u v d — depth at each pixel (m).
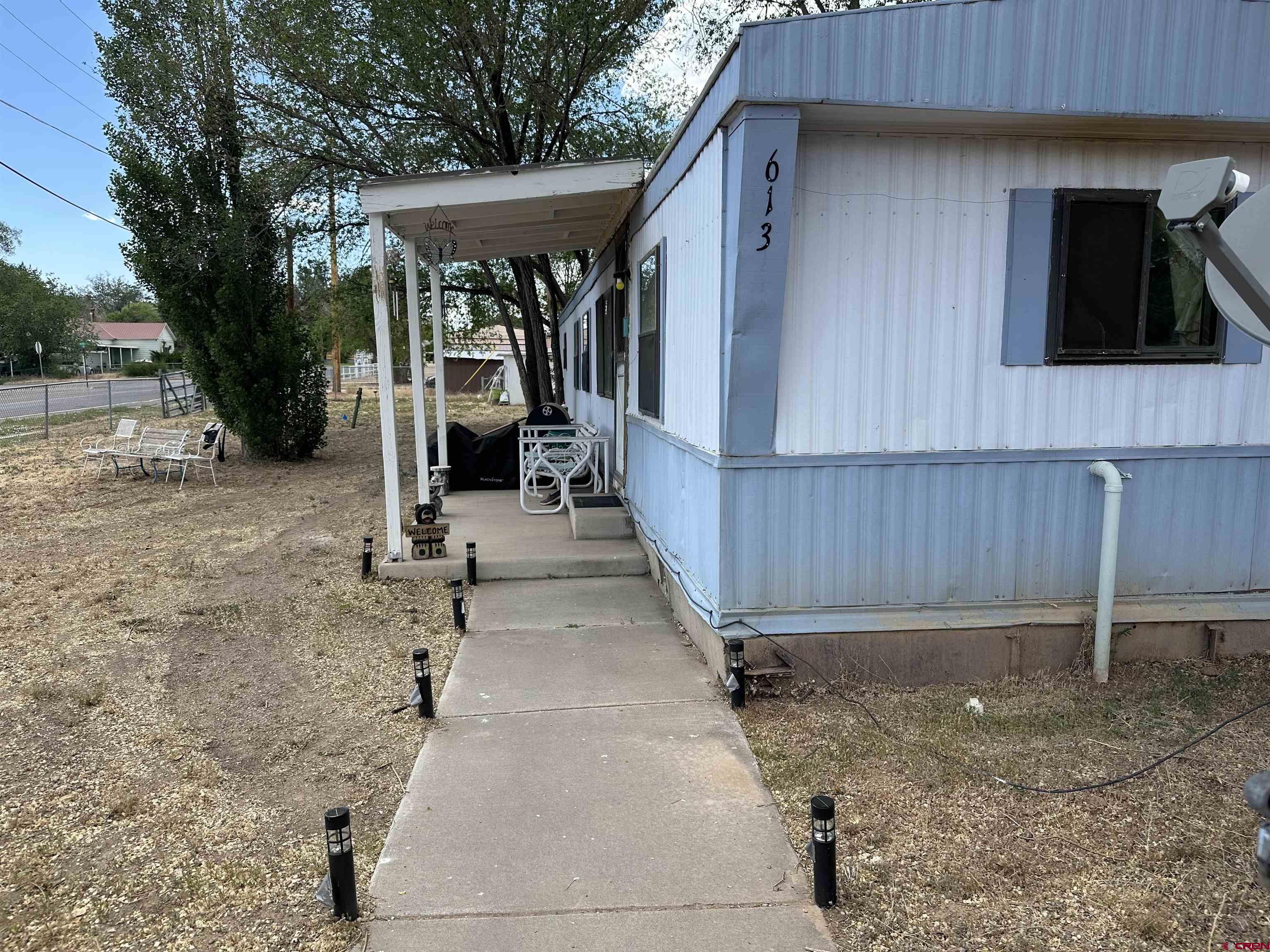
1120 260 4.39
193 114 12.95
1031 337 4.36
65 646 5.36
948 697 4.23
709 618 4.48
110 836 3.21
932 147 4.23
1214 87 4.07
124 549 8.07
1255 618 4.52
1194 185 2.23
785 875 2.86
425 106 12.84
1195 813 3.16
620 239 8.09
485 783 3.51
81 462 14.05
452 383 43.12
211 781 3.61
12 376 53.12
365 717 4.23
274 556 7.66
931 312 4.32
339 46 12.21
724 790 3.42
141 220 13.26
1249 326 2.52
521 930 2.60
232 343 13.79
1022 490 4.46
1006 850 2.96
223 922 2.70
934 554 4.45
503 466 10.60
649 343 6.67
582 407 12.82
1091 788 3.33
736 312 4.07
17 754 3.89
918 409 4.36
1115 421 4.48
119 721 4.25
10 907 2.80
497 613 5.80
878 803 3.27
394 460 6.55
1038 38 3.91
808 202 4.18
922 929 2.57
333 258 15.89
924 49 3.84
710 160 4.47
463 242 9.23
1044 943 2.50
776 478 4.31
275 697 4.52
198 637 5.51
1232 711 4.00
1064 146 4.31
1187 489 4.56
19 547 8.17
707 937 2.55
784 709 4.15
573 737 3.91
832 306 4.25
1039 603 4.52
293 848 3.11
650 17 12.81
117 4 12.66
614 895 2.76
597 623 5.54
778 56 3.76
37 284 60.97
